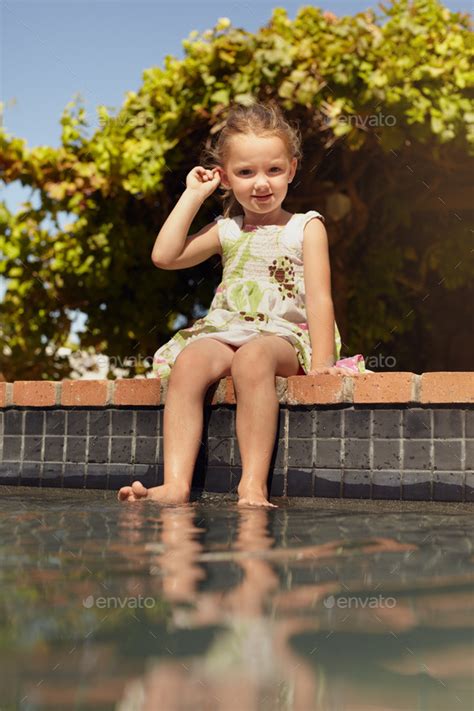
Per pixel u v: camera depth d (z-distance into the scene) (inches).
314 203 202.5
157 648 23.9
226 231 102.2
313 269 95.7
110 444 94.7
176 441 84.7
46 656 23.1
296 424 83.7
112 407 94.8
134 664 22.4
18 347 202.1
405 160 192.9
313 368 91.0
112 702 19.6
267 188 97.7
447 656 23.4
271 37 170.1
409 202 201.9
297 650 23.8
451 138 174.7
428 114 173.2
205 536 48.0
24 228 193.9
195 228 195.5
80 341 205.6
